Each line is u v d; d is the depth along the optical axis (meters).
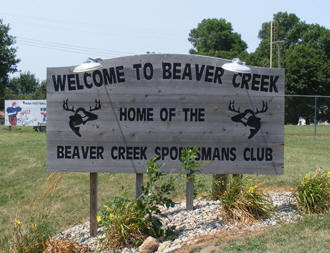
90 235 6.29
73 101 6.34
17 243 5.50
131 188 10.28
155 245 5.30
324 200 6.21
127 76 6.32
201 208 6.65
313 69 46.91
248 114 6.35
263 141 6.36
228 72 6.34
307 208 6.21
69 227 7.37
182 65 6.32
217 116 6.34
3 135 28.69
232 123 6.35
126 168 6.34
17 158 16.06
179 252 5.03
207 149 6.34
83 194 9.91
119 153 6.34
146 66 6.32
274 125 6.37
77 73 6.32
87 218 7.93
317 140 20.08
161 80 6.32
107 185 10.73
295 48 52.25
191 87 6.33
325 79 48.34
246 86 6.35
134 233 5.58
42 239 5.59
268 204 6.15
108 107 6.33
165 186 5.74
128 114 6.34
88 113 6.33
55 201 9.35
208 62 6.32
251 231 5.52
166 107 6.33
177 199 8.45
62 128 6.35
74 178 11.76
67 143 6.35
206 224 5.91
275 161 6.37
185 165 5.74
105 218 5.70
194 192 7.69
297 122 37.66
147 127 6.33
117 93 6.32
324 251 4.61
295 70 47.09
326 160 13.27
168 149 6.34
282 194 7.60
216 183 7.18
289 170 11.16
